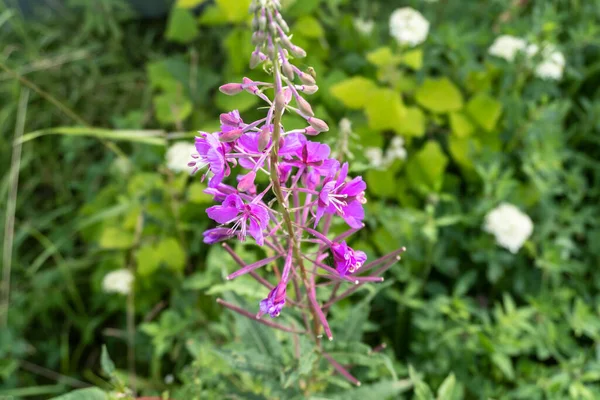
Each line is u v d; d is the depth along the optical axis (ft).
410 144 2.21
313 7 2.27
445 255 2.00
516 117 2.08
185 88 2.43
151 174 2.13
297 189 1.03
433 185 2.06
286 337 1.48
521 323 1.69
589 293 1.95
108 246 2.00
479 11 2.52
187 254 2.07
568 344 1.75
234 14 2.22
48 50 2.92
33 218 2.45
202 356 1.49
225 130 1.00
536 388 1.67
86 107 2.70
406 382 1.45
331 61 2.44
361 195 1.03
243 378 1.54
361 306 1.41
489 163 2.03
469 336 1.74
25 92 2.52
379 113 2.02
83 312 2.19
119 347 2.15
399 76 2.16
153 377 1.90
